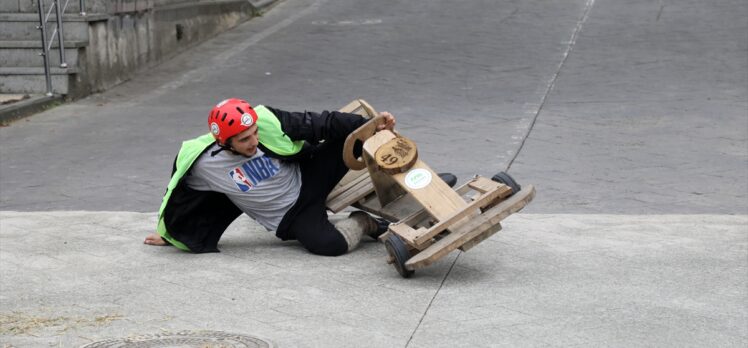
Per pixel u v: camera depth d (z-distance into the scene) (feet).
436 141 68.23
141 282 37.22
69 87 90.84
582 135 69.36
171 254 41.34
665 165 59.77
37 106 86.07
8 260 40.52
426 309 33.40
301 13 138.41
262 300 34.71
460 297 34.63
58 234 45.01
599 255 39.65
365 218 41.78
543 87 88.74
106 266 39.52
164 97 92.27
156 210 51.62
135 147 70.18
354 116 39.81
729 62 96.63
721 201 50.88
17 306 34.37
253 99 89.35
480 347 29.68
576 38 112.27
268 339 30.45
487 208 37.78
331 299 34.68
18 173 62.54
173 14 112.98
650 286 35.42
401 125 74.38
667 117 74.74
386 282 36.68
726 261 38.40
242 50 114.93
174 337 30.68
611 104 80.59
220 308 33.86
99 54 95.86
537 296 34.58
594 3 134.92
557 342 30.01
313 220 40.57
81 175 61.31
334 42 116.57
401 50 109.60
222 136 38.14
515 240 42.24
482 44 110.73
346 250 40.75
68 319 32.81
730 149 63.77
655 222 45.01
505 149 65.05
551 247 41.04
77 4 94.58
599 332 30.83
